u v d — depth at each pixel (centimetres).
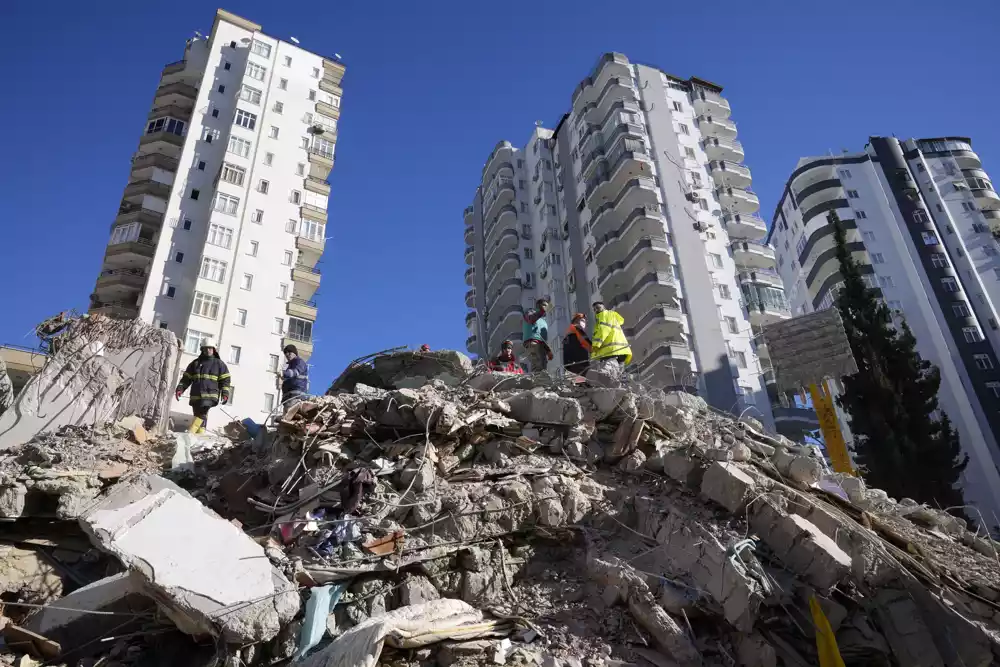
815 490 855
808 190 5428
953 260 4856
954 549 888
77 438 941
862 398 2466
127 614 637
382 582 677
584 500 804
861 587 691
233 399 3425
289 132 4300
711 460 843
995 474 3891
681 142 4722
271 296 3784
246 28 4566
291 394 1188
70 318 1173
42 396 1077
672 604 657
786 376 1789
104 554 758
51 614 642
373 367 1238
